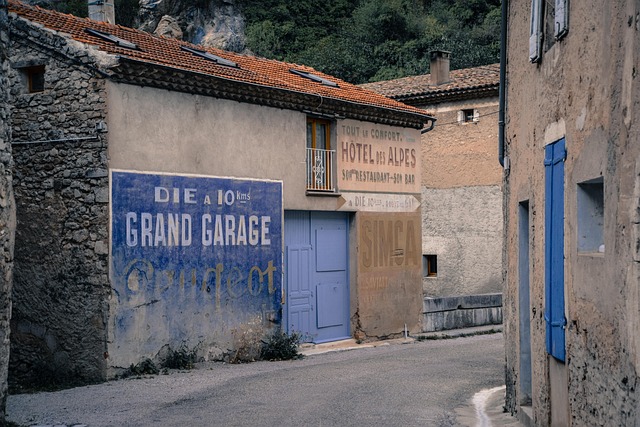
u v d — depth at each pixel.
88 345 13.44
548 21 7.59
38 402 11.08
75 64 13.63
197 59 16.16
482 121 26.23
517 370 9.09
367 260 19.02
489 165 26.11
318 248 18.05
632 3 4.79
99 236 13.38
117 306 13.41
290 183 16.95
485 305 22.39
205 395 11.16
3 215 9.09
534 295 8.12
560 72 6.93
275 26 43.12
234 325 15.55
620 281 5.04
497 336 20.20
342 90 19.39
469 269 26.47
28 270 14.03
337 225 18.61
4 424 9.08
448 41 41.81
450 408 10.07
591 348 5.81
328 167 18.14
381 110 19.08
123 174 13.56
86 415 9.88
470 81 26.52
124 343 13.50
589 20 5.98
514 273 9.34
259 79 16.30
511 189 9.58
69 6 36.34
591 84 5.88
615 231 5.16
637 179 4.66
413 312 20.27
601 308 5.53
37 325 13.93
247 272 15.85
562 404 6.91
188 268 14.66
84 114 13.55
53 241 13.83
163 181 14.23
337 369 13.77
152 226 14.03
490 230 26.05
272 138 16.53
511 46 9.59
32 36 13.96
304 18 44.44
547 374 7.52
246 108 15.95
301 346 17.41
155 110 14.15
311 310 17.83
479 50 41.12
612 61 5.28
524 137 8.70
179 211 14.52
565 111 6.71
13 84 14.27
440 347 17.61
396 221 19.91
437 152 27.16
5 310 9.14
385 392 11.23
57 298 13.76
